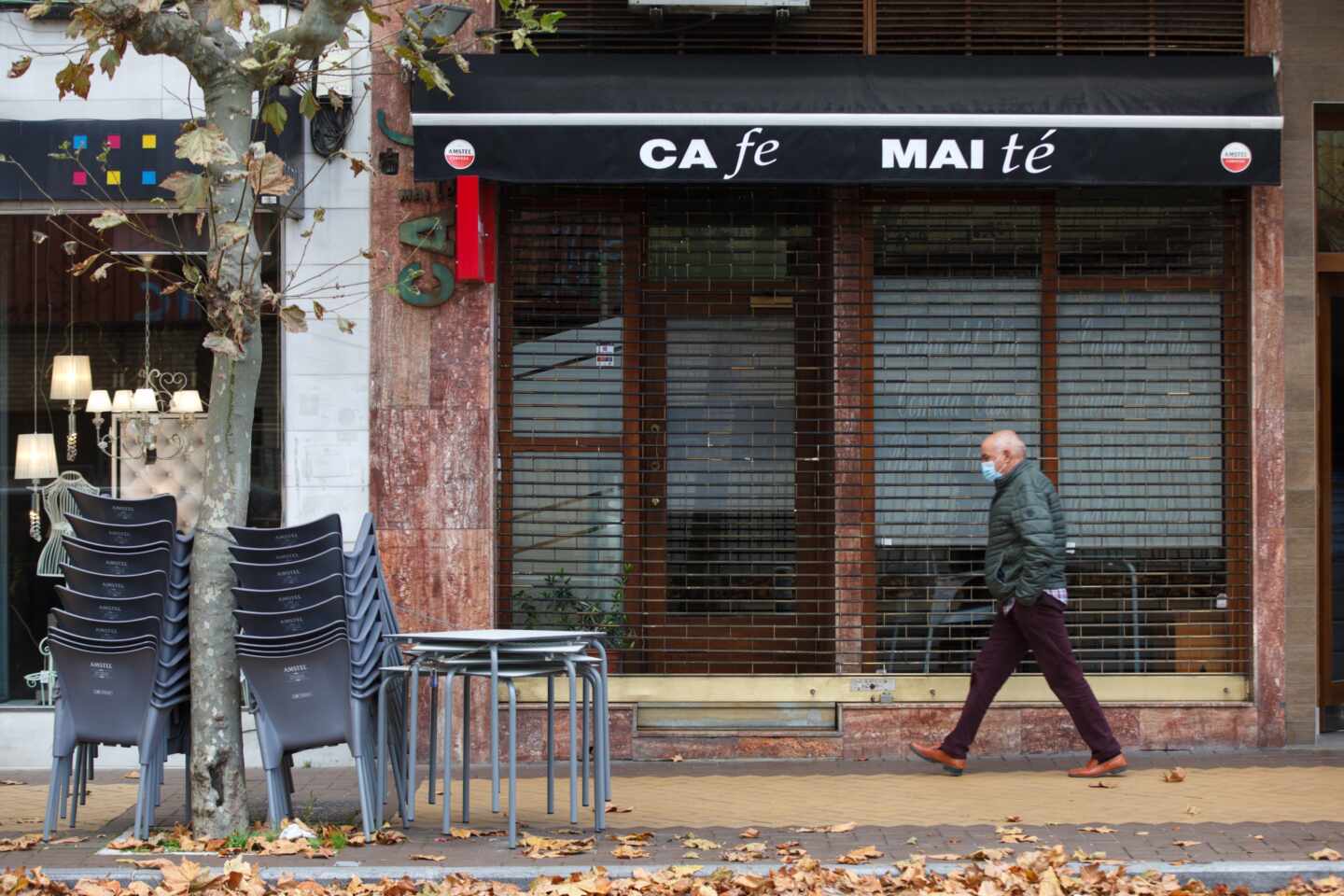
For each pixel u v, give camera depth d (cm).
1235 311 1220
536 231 1226
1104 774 1088
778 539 1228
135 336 1219
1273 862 802
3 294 1221
